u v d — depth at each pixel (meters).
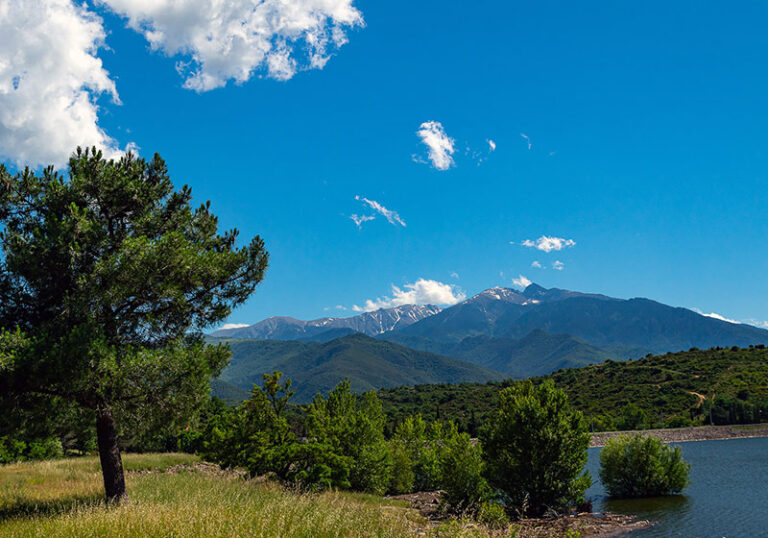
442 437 49.88
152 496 15.96
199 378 15.00
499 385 177.75
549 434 27.67
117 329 15.16
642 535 24.17
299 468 27.44
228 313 17.17
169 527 9.30
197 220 18.28
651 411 122.81
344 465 27.92
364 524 10.93
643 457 36.06
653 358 173.50
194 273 15.83
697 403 122.31
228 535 8.96
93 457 34.72
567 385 160.62
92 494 17.00
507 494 29.02
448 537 11.88
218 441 30.59
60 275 14.50
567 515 27.69
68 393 13.68
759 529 25.12
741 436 97.06
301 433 37.03
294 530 9.78
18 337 12.73
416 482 41.41
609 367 171.75
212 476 26.31
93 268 14.55
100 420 15.21
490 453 29.22
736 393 122.25
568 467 27.77
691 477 45.19
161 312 15.99
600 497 36.53
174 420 15.07
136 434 14.98
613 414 123.12
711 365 149.00
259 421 29.44
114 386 13.82
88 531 9.43
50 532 9.93
